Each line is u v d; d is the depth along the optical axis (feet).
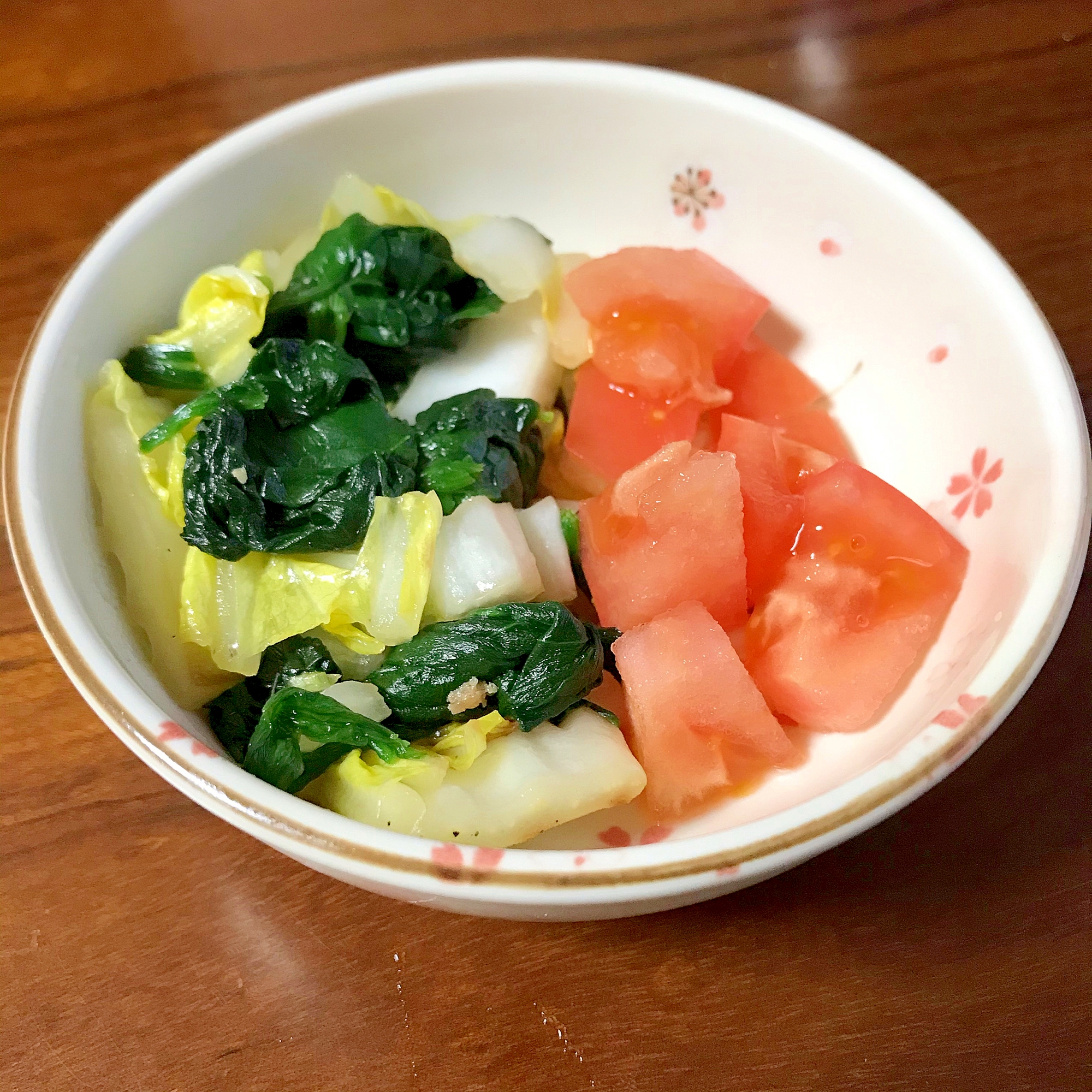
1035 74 0.69
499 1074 0.42
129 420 0.49
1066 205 0.64
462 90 0.58
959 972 0.44
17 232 0.65
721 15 0.73
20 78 0.72
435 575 0.47
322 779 0.45
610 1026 0.43
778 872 0.38
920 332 0.54
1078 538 0.43
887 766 0.38
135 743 0.39
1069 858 0.46
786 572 0.50
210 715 0.47
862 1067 0.42
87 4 0.77
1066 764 0.48
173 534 0.49
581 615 0.53
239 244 0.58
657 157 0.60
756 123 0.56
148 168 0.67
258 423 0.50
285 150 0.57
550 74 0.57
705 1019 0.43
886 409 0.56
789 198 0.58
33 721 0.50
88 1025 0.43
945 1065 0.42
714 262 0.58
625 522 0.50
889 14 0.73
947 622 0.48
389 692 0.46
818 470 0.53
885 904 0.45
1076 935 0.45
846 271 0.57
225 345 0.52
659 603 0.48
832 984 0.44
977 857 0.46
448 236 0.57
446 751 0.46
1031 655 0.40
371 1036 0.43
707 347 0.56
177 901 0.46
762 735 0.46
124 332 0.52
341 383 0.51
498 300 0.55
